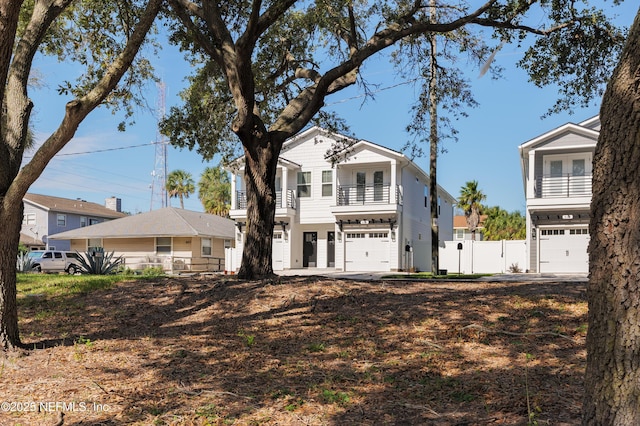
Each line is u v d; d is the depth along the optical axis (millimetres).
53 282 14070
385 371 6750
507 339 7914
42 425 5105
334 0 12938
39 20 8406
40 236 43281
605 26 13359
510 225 49281
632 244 3158
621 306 3176
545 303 9523
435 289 11438
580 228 25578
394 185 28188
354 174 29875
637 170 3166
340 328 8828
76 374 6836
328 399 5738
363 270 28844
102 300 11438
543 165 26453
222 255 36656
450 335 8203
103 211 49594
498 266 28453
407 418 5152
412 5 14078
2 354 7629
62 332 9312
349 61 12062
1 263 7711
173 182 54562
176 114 15555
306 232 31453
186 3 12773
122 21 13016
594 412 3271
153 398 5922
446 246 29438
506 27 13195
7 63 6941
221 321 9547
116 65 7301
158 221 34406
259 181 12727
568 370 6395
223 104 16031
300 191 30641
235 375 6742
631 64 3219
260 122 12484
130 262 33812
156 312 10391
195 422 5184
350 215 28750
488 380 6211
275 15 10773
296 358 7426
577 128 24891
